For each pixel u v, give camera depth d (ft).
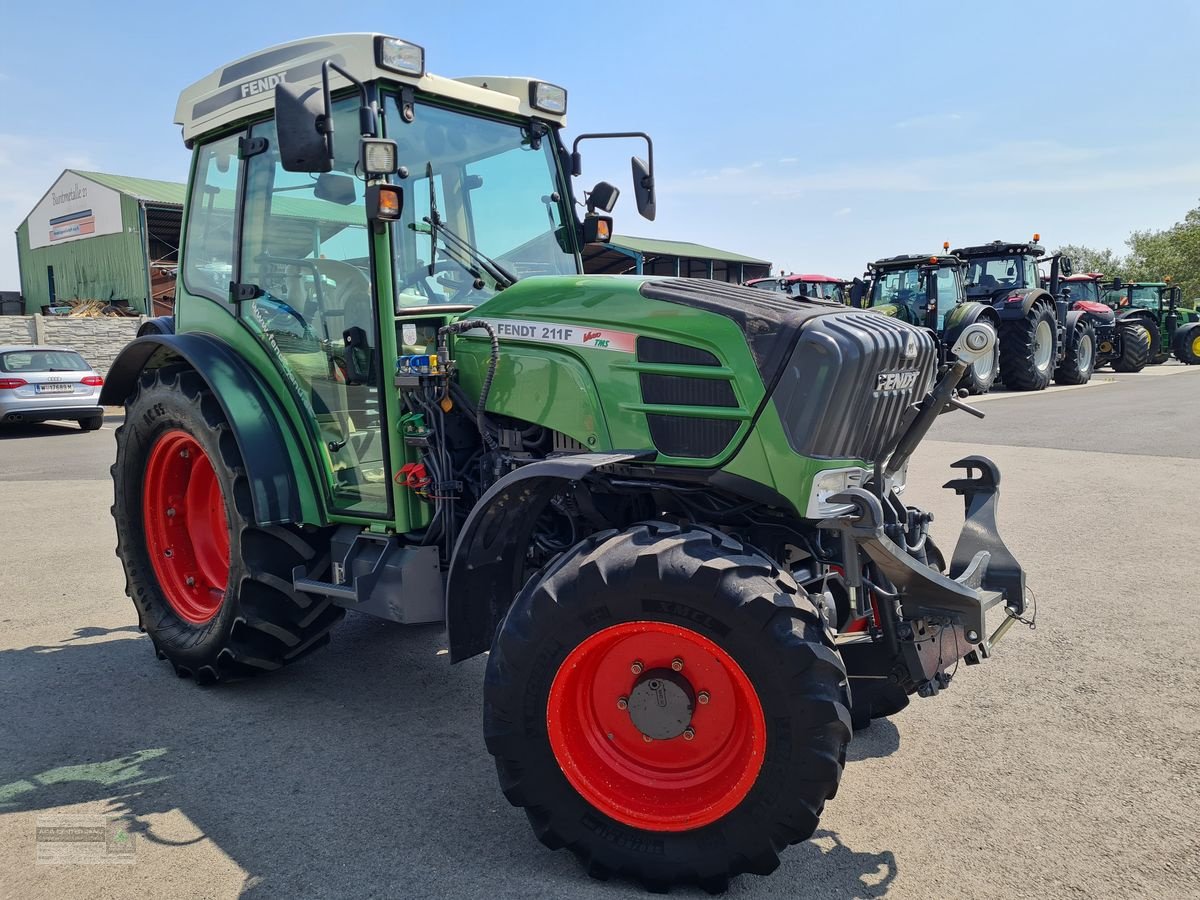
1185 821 8.73
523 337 10.06
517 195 12.31
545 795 8.05
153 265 85.46
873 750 10.37
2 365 43.80
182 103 13.20
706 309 9.05
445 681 12.85
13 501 26.61
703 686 7.97
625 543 8.12
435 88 11.03
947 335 45.27
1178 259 152.46
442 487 10.43
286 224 11.68
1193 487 24.54
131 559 13.61
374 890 7.88
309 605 12.12
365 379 10.89
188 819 9.08
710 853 7.72
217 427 11.76
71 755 10.54
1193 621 14.32
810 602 7.91
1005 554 10.32
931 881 7.86
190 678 12.93
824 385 8.52
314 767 10.21
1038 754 10.18
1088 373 58.54
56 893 7.84
